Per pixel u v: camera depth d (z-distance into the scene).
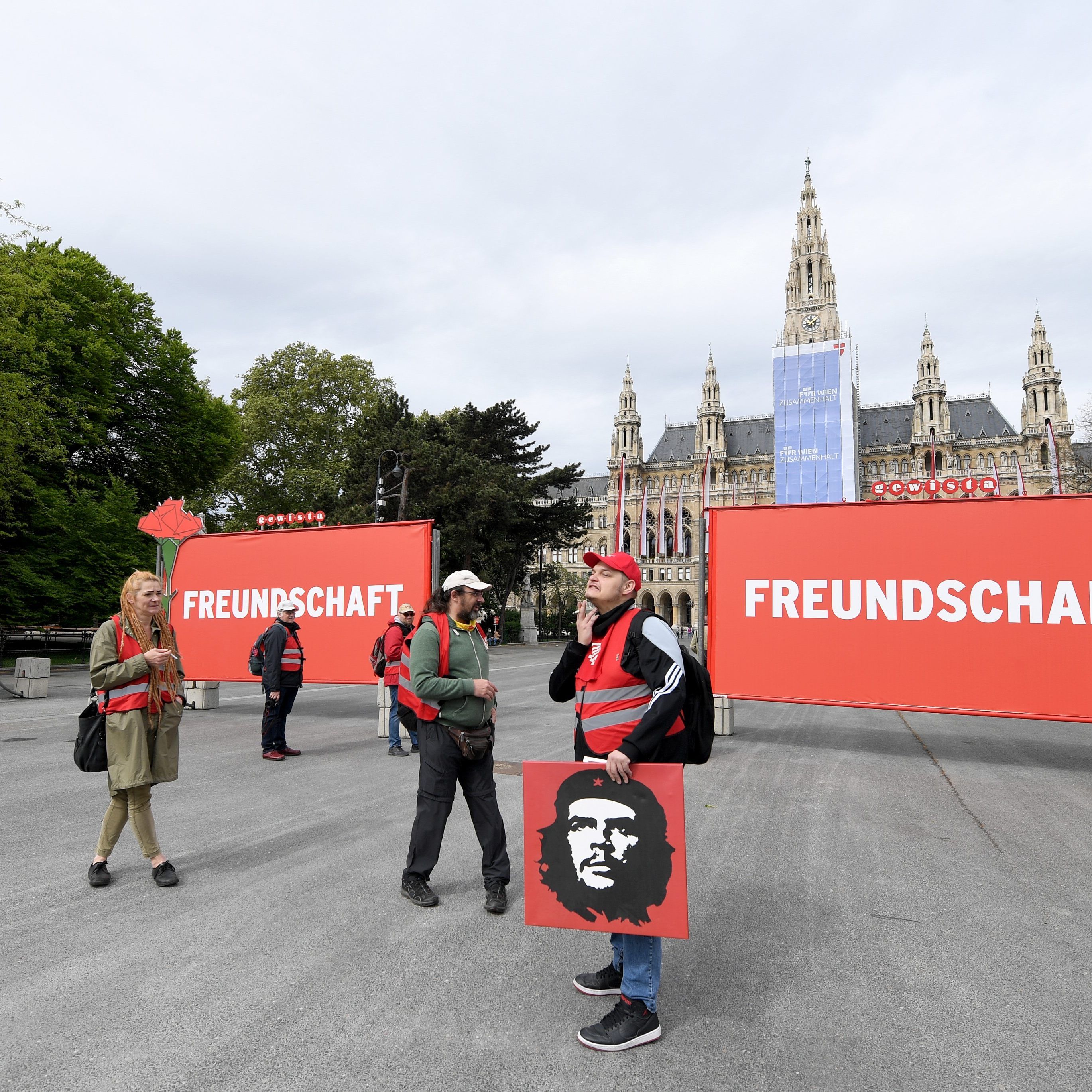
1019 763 9.48
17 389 22.19
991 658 9.66
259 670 9.04
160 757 4.73
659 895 3.03
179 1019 3.12
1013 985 3.56
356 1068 2.79
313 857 5.29
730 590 11.02
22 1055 2.84
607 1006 3.29
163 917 4.21
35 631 26.92
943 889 4.88
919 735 11.98
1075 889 4.91
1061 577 9.45
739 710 15.62
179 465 34.09
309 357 53.62
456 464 40.38
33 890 4.60
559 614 70.56
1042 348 96.81
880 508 10.36
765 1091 2.69
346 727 11.77
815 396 80.88
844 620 10.40
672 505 111.44
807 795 7.54
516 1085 2.70
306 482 48.16
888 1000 3.39
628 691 3.26
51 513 25.47
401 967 3.64
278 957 3.72
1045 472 94.62
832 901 4.63
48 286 25.38
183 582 13.77
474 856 5.41
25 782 7.52
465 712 4.43
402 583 12.11
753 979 3.59
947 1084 2.75
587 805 3.20
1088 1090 2.72
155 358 31.92
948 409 102.38
